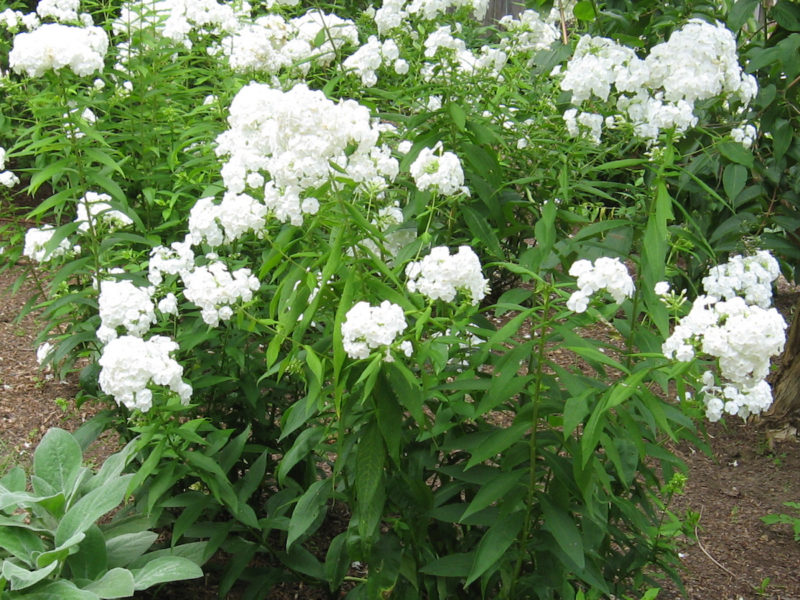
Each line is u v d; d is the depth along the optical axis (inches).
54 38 62.4
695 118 54.4
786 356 97.0
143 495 65.3
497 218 59.8
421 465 55.3
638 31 78.2
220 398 69.4
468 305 52.6
